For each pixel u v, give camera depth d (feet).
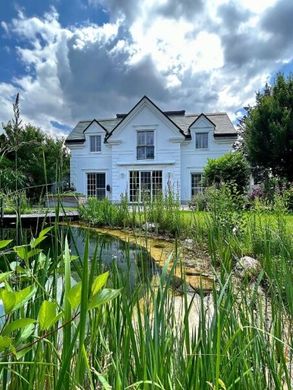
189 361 2.57
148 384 2.32
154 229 20.72
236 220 14.29
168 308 3.34
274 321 3.25
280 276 3.92
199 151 55.98
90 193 60.34
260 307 3.29
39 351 2.39
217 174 40.22
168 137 56.34
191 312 4.26
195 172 56.18
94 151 60.18
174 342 2.98
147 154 57.36
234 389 2.46
